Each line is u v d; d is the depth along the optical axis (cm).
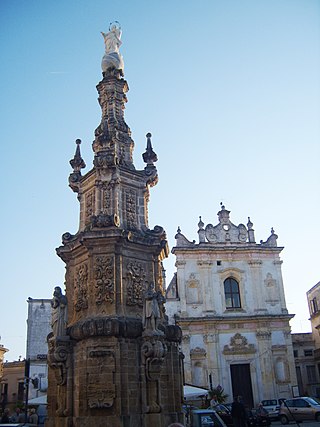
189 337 4862
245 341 4916
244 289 5112
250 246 5231
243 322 4975
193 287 5078
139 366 1970
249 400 4731
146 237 2230
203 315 4950
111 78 2688
